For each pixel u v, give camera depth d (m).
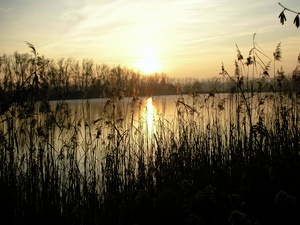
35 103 6.81
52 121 7.29
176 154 6.74
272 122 8.18
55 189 6.34
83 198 6.27
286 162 6.19
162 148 7.89
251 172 6.18
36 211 6.05
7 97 6.21
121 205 6.26
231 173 6.68
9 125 6.57
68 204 6.22
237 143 7.46
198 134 8.57
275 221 5.11
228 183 6.48
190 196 5.90
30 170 6.39
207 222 5.19
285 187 5.66
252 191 5.79
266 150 6.50
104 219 6.09
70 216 6.13
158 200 5.77
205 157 7.30
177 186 6.33
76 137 7.62
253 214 5.31
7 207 5.98
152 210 5.80
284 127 7.19
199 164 7.11
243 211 5.25
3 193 6.02
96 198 6.34
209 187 5.07
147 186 6.44
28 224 5.97
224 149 7.72
